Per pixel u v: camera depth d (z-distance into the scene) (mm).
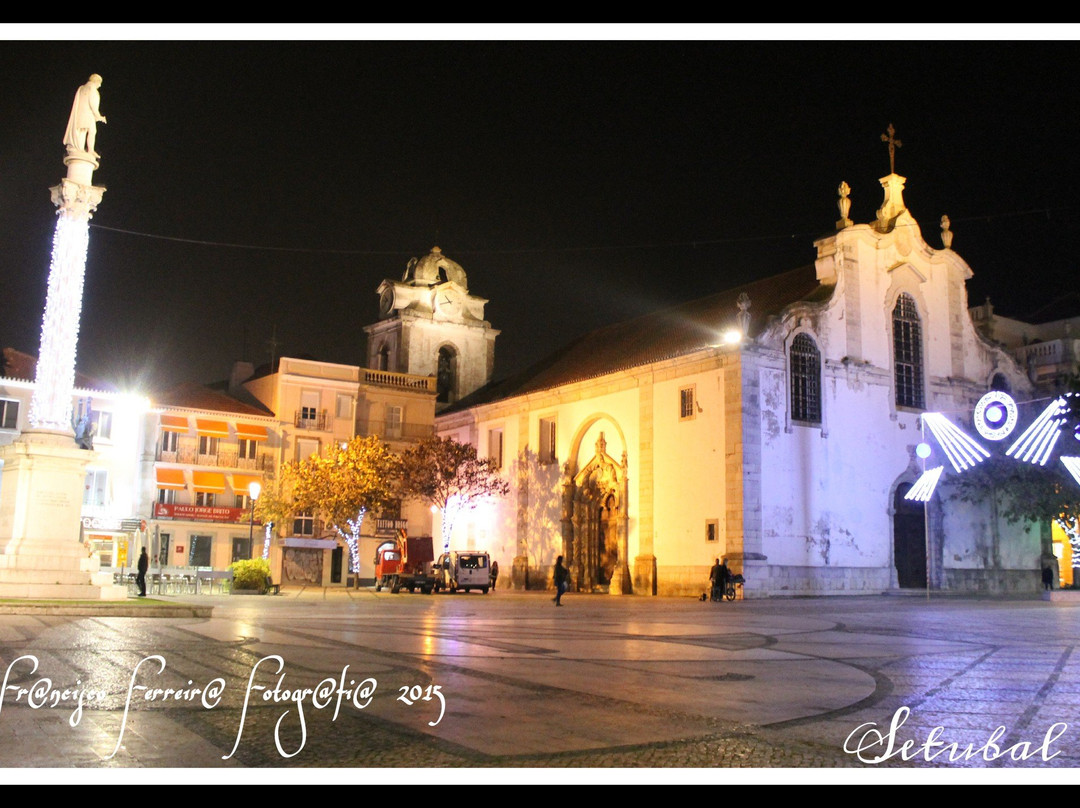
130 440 52312
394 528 61594
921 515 47594
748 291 51688
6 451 25766
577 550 51625
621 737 8047
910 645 17094
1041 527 52000
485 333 72125
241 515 55375
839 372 45062
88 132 27203
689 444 44125
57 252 26406
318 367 60188
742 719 9000
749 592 39938
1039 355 54188
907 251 48656
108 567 50094
